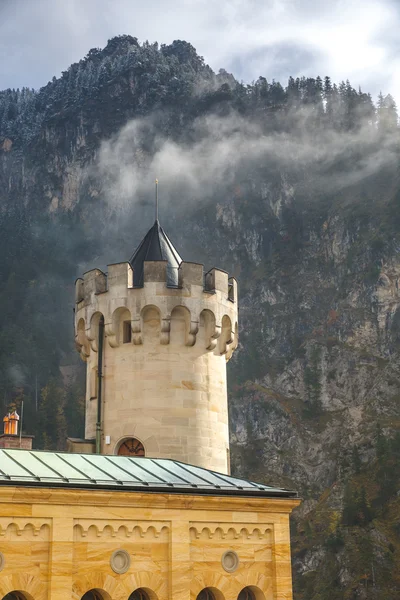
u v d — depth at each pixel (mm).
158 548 49250
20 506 44906
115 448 74625
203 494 51188
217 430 76500
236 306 81438
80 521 46750
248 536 52656
